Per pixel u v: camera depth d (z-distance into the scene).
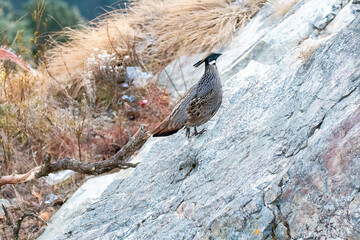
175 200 7.98
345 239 5.45
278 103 8.59
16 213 12.27
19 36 15.78
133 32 18.62
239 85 10.35
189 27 17.70
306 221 5.85
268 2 16.77
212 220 6.46
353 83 7.14
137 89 16.23
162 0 19.48
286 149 7.12
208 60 8.81
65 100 16.70
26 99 15.38
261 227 6.06
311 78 8.18
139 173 9.84
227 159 8.08
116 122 15.17
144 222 7.99
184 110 8.68
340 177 5.85
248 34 16.19
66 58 18.14
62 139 14.43
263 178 6.73
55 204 12.52
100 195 10.25
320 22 12.36
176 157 9.33
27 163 13.75
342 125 6.25
